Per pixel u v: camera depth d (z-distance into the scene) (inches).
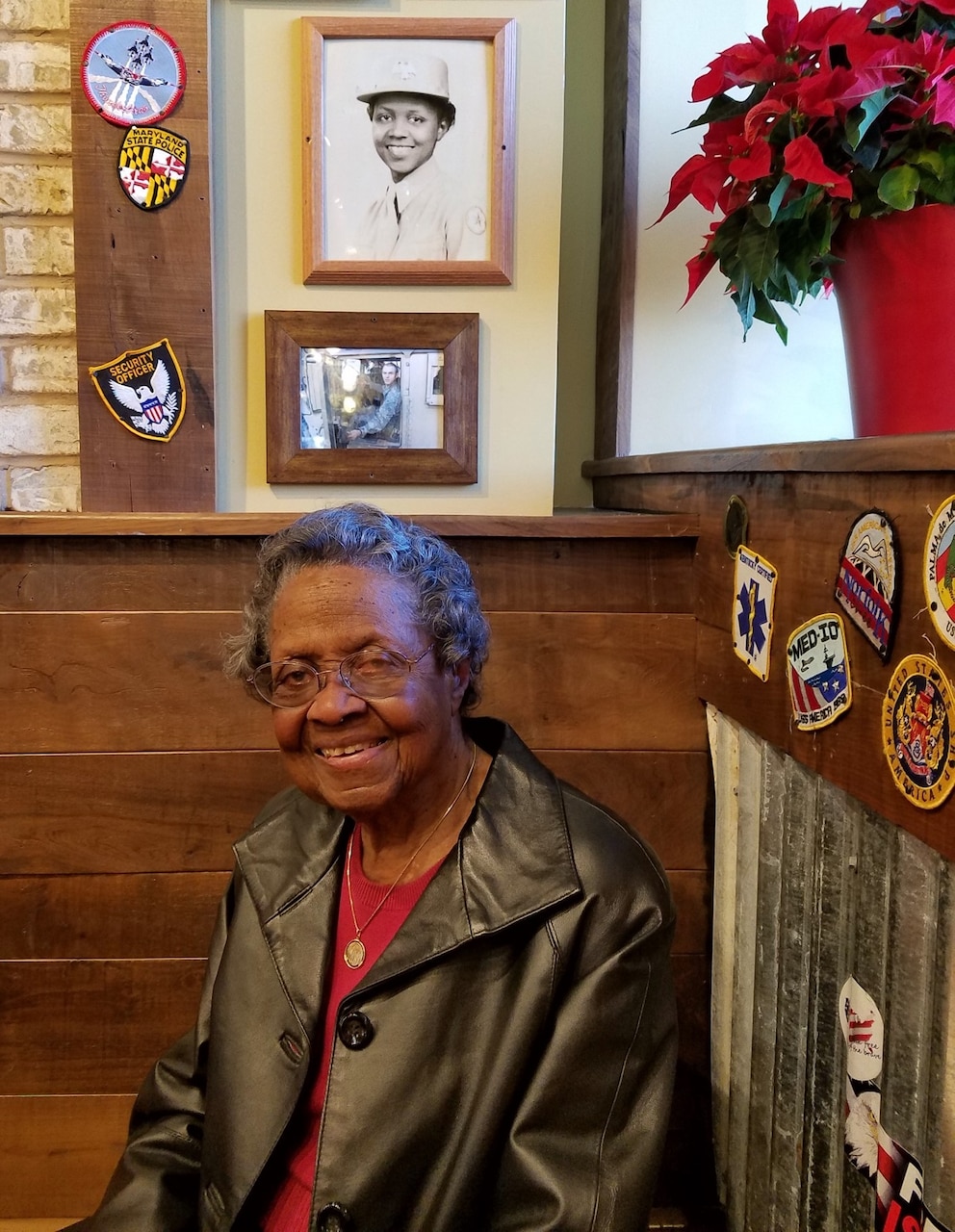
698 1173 56.8
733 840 51.9
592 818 38.6
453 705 38.5
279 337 59.6
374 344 60.2
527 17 59.4
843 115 40.8
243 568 54.8
